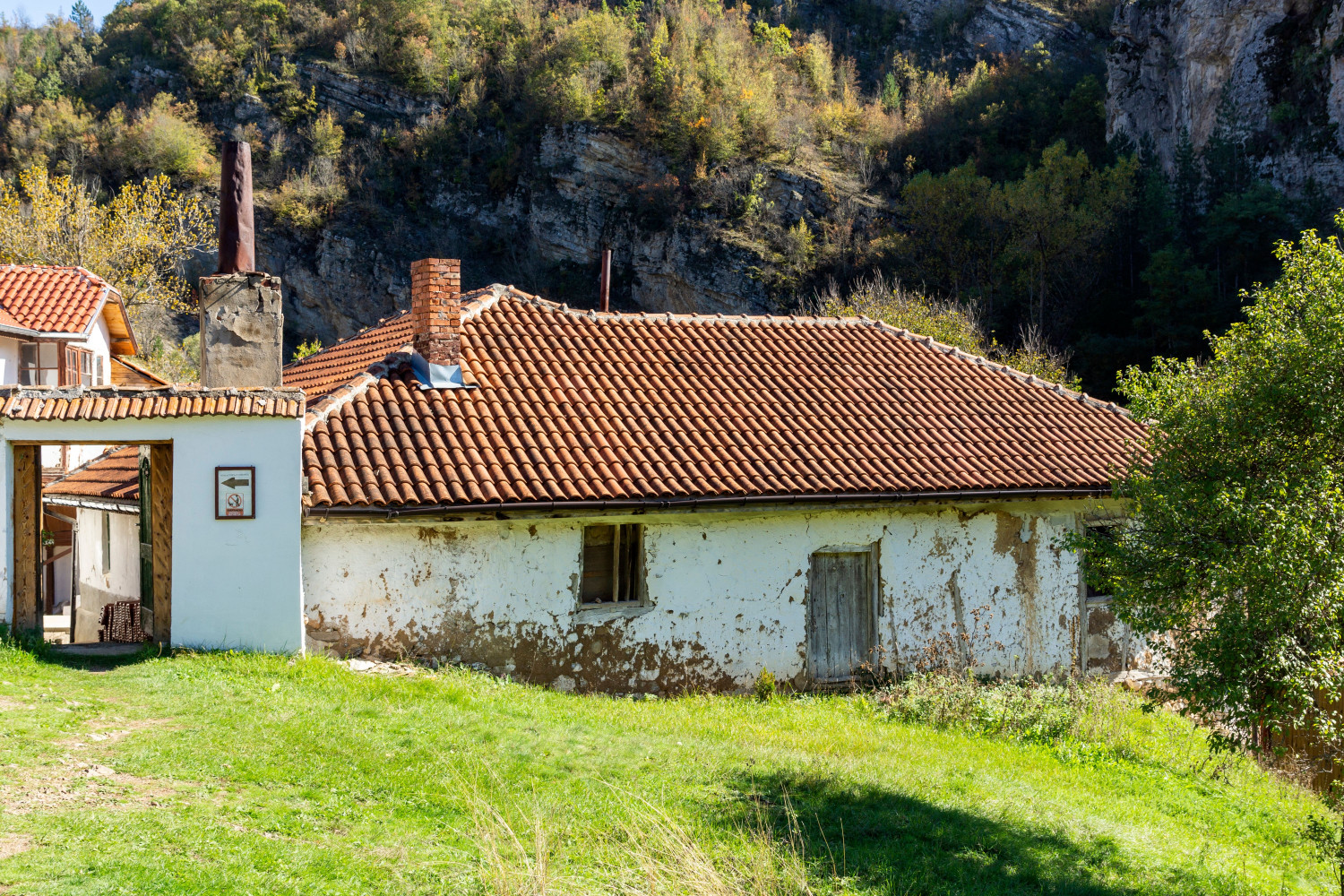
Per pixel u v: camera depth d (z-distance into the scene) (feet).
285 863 16.51
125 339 83.51
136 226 123.24
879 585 41.73
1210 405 25.95
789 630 40.29
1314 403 23.73
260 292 36.19
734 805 22.63
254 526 31.89
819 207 198.29
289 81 240.73
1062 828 24.54
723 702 37.04
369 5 252.01
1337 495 23.03
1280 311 25.88
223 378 35.68
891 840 21.94
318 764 22.03
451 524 35.37
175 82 241.55
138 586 43.45
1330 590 22.08
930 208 179.52
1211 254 157.89
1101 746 35.04
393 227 220.64
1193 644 24.35
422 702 28.84
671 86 214.90
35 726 21.98
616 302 207.00
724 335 50.21
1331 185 159.53
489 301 47.42
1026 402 49.73
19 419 30.04
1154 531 26.13
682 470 38.09
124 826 17.03
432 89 237.86
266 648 31.91
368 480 34.01
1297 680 22.29
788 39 269.64
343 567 34.01
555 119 220.84
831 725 34.01
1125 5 204.74
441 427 37.76
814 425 43.47
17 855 15.33
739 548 39.55
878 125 227.40
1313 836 26.91
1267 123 172.45
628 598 38.45
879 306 102.27
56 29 275.80
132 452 47.03
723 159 205.46
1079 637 44.98
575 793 22.34
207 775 20.47
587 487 35.81
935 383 49.88
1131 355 148.56
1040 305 160.35
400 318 56.03
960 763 29.89
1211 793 32.14
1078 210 170.40
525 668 36.27
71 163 207.51
